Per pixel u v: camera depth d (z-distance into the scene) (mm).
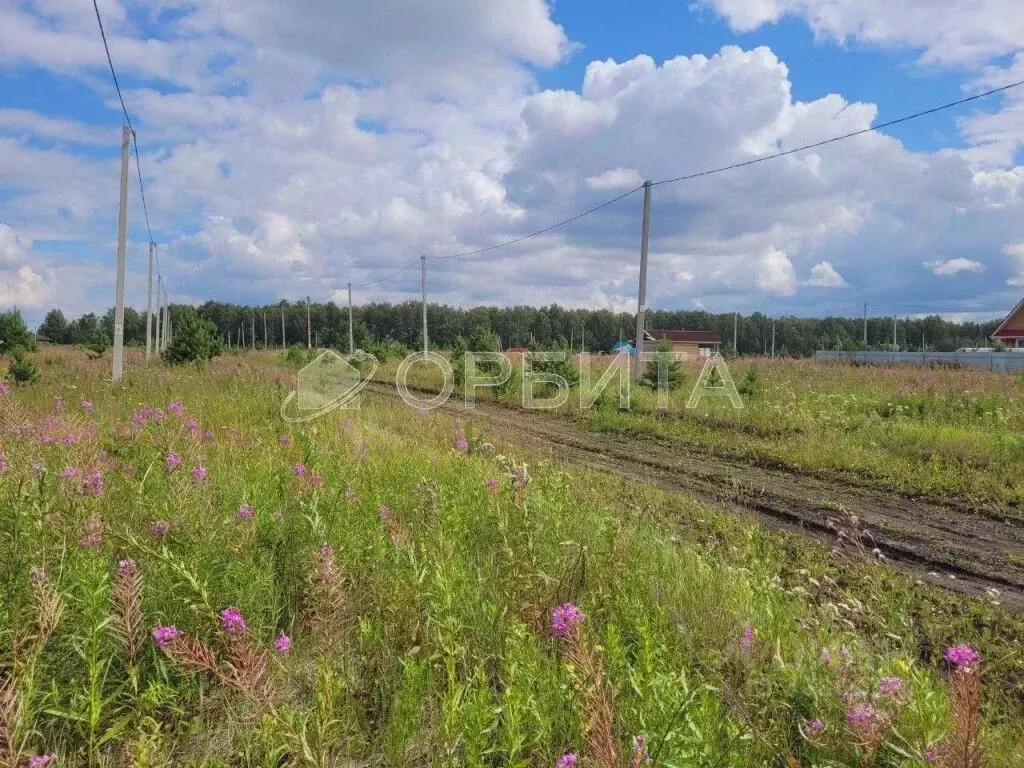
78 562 3162
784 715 2902
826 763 2564
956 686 2322
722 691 2898
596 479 8742
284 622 3541
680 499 7926
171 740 2541
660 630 3484
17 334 35781
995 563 6281
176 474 4500
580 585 3941
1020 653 4324
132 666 2672
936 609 5086
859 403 15938
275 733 2355
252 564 3598
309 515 4188
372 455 7035
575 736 2570
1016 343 46562
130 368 22859
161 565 3264
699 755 2301
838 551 5930
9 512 3443
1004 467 9977
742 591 4348
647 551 4906
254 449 6949
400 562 3777
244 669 2432
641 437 13391
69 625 2871
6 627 2707
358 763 2549
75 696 2555
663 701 2477
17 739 2135
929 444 11453
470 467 6773
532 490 5684
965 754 2225
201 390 14109
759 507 8141
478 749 2314
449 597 3227
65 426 5383
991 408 14359
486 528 4980
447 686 2934
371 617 3455
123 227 18141
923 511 8086
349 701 2770
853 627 4109
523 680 2711
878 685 2832
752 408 15539
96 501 3998
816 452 10992
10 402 5742
